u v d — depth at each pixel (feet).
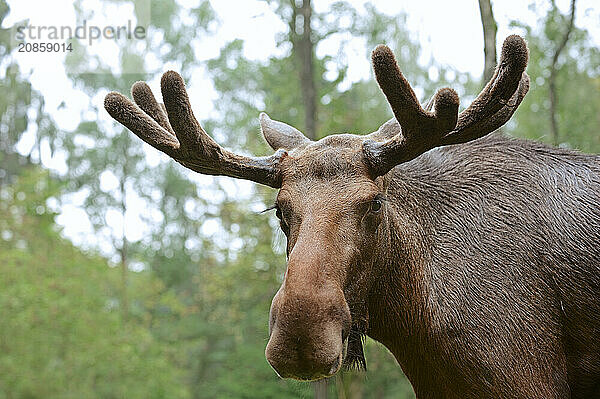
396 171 14.42
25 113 93.40
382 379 54.85
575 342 14.11
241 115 88.69
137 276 77.66
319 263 11.23
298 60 57.47
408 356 14.28
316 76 55.88
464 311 13.55
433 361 13.87
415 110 12.03
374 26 55.98
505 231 13.96
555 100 43.04
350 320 11.42
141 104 14.35
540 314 13.65
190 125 12.63
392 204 13.93
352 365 13.66
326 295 11.08
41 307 60.34
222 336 94.43
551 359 13.70
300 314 10.80
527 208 14.11
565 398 13.96
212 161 12.90
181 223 124.57
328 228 11.61
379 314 14.03
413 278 13.83
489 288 13.60
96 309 64.64
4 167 95.30
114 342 64.54
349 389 50.06
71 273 63.98
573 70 45.09
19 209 66.18
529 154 14.79
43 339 60.34
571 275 13.80
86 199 121.70
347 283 11.93
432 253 14.02
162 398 67.46
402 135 12.34
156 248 124.77
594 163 14.66
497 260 13.76
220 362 94.68
